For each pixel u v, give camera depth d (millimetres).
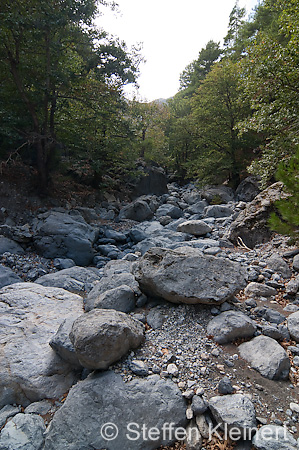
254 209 9133
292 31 8742
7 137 12578
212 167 20469
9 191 12969
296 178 5043
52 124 14297
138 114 17938
